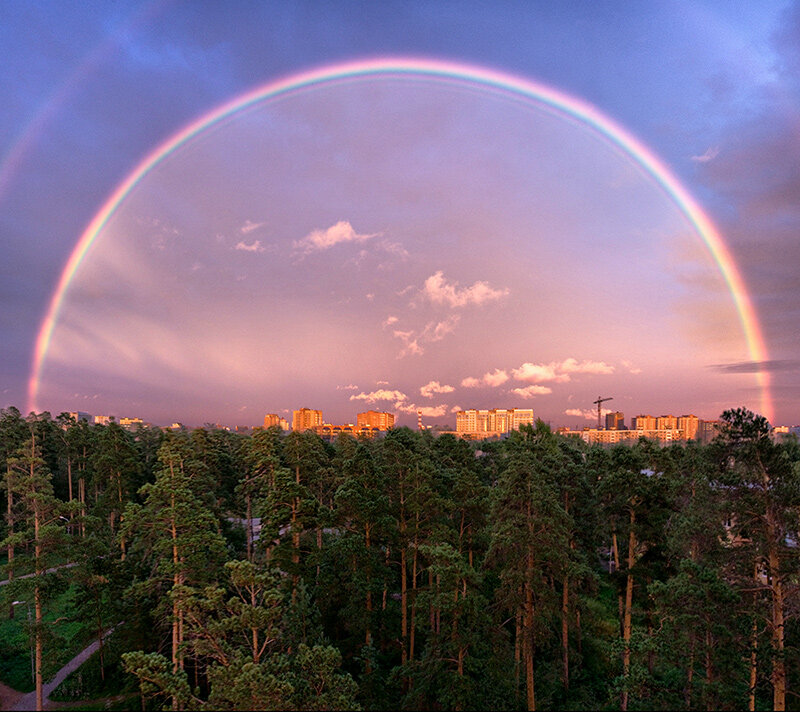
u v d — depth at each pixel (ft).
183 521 98.73
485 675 92.12
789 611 76.54
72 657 125.18
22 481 108.58
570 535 116.06
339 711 72.02
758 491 76.48
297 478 152.87
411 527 118.11
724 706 68.80
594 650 122.72
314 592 113.19
